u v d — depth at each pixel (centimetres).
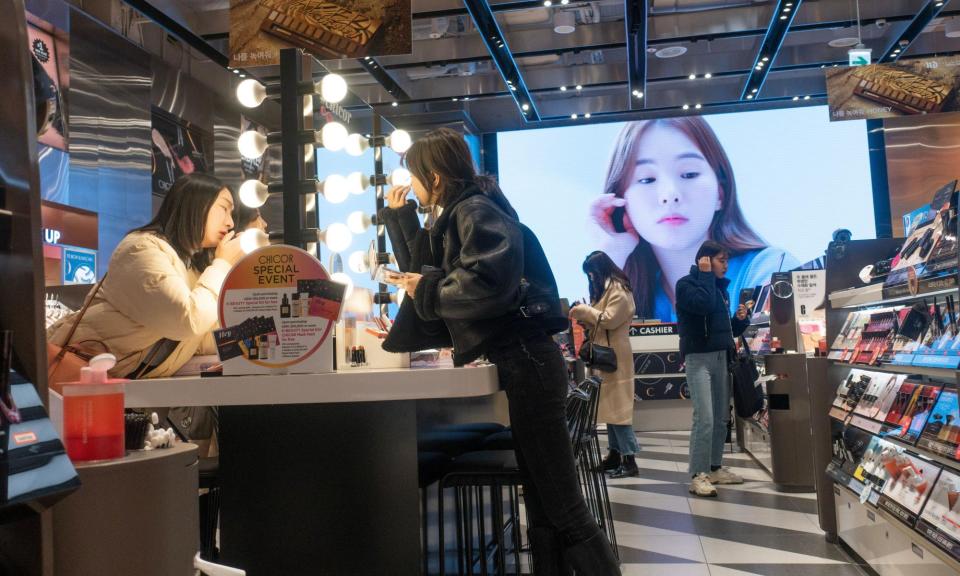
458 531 240
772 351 567
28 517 101
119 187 644
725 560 346
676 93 1092
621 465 576
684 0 837
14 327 106
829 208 1109
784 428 516
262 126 266
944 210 251
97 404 123
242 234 240
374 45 481
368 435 219
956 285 225
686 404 856
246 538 221
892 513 275
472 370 197
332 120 267
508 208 221
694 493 500
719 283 514
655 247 1143
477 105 1145
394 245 278
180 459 130
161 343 232
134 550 120
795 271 576
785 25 788
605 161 1163
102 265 619
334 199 241
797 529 401
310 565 218
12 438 91
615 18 879
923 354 263
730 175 1129
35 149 109
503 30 835
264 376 203
